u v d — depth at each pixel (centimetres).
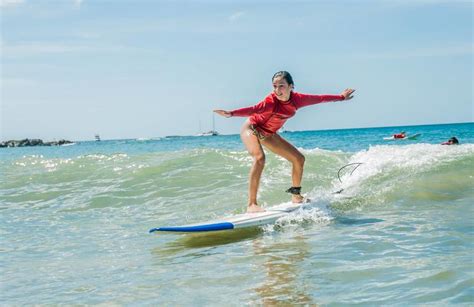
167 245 616
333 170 1102
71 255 588
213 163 1242
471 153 1112
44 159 1627
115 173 1239
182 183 1075
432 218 644
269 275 442
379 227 614
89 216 854
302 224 683
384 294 366
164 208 884
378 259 463
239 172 1132
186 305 382
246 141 741
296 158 770
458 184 872
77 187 1128
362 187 899
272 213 713
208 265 500
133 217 824
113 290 438
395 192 844
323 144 3503
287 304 364
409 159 1091
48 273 511
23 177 1286
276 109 716
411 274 407
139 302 400
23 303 418
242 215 709
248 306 368
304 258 491
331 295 375
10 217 871
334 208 770
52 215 878
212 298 393
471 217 633
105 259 560
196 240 637
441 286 372
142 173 1192
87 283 466
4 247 643
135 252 588
